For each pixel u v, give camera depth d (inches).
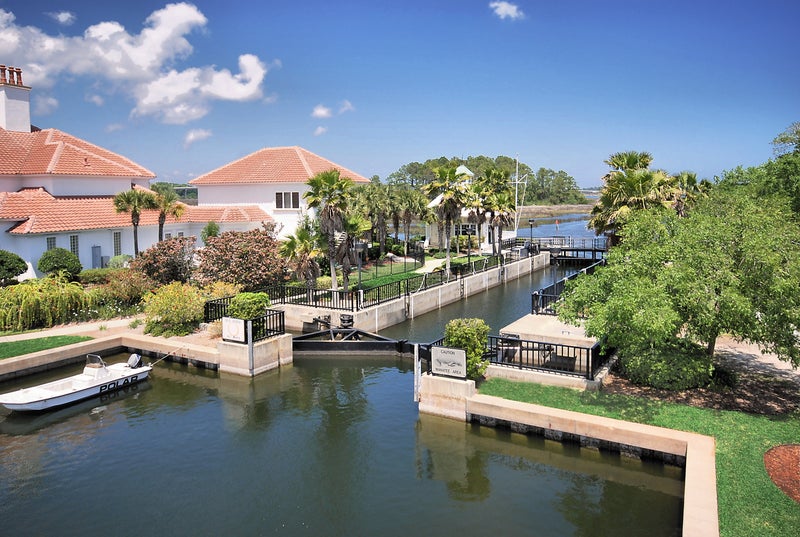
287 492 525.7
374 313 1118.4
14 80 1657.2
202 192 1882.4
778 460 474.9
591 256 2253.9
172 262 1237.1
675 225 687.1
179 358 904.9
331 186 1143.0
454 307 1390.3
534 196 7057.1
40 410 704.4
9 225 1295.5
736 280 573.9
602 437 556.4
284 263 1262.3
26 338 931.3
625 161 1127.0
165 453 607.2
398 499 509.7
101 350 923.4
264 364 870.4
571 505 495.5
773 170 999.0
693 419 557.9
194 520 482.3
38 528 474.6
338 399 760.3
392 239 2102.6
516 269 1871.3
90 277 1299.2
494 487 526.9
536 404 613.9
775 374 682.8
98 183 1627.7
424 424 661.9
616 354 742.5
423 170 6220.5
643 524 465.7
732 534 382.6
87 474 562.3
